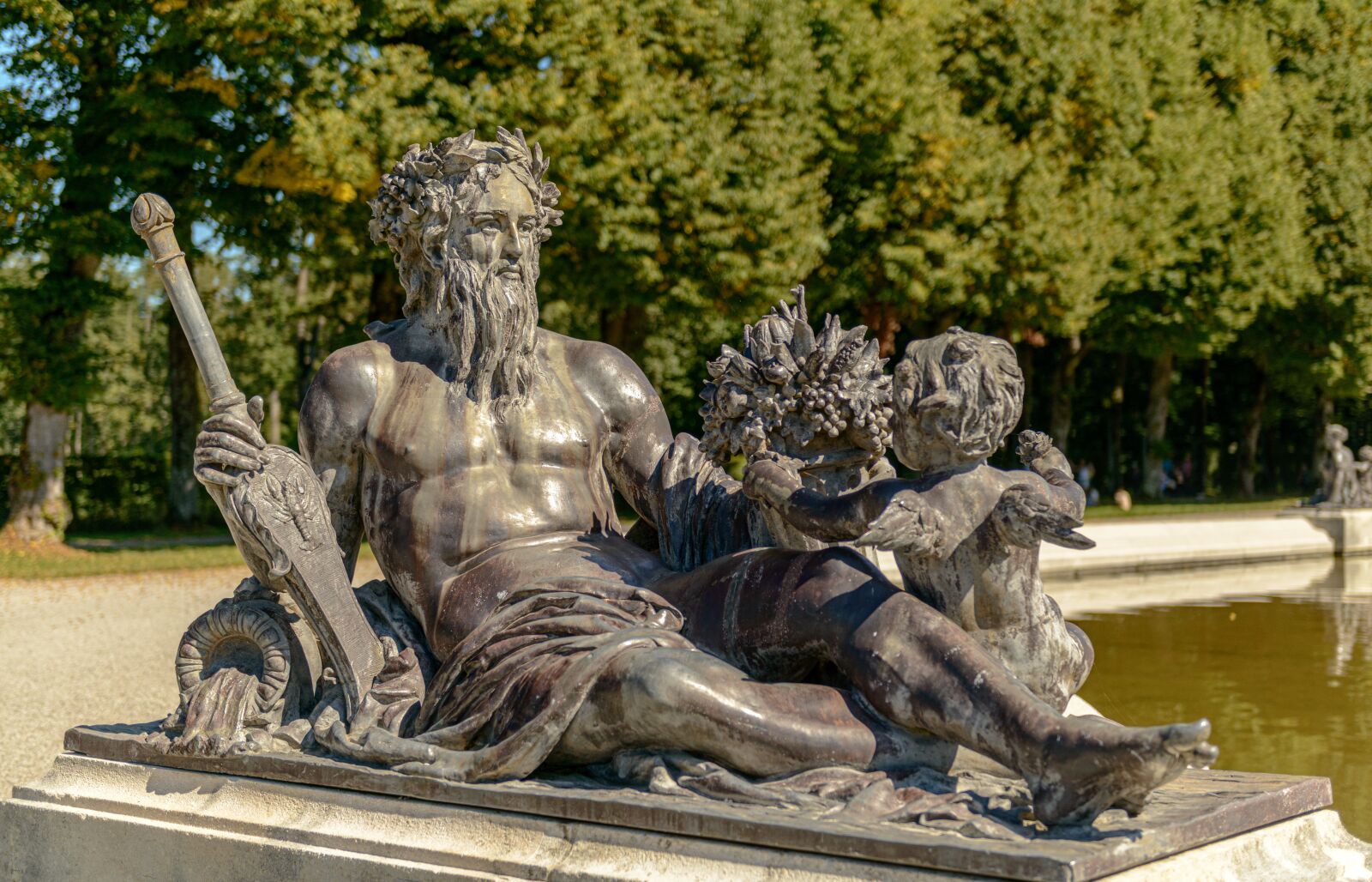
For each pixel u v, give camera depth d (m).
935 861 2.49
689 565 3.70
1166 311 27.75
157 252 3.55
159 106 16.75
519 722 3.09
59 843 3.64
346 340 27.78
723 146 17.02
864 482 3.43
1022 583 2.93
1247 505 30.19
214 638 3.67
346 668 3.55
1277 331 32.12
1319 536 18.55
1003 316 23.22
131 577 15.91
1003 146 21.55
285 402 38.28
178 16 16.20
